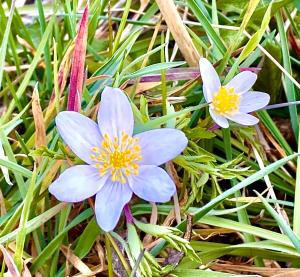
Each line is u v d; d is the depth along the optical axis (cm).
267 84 14
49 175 11
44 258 10
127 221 10
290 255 10
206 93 11
